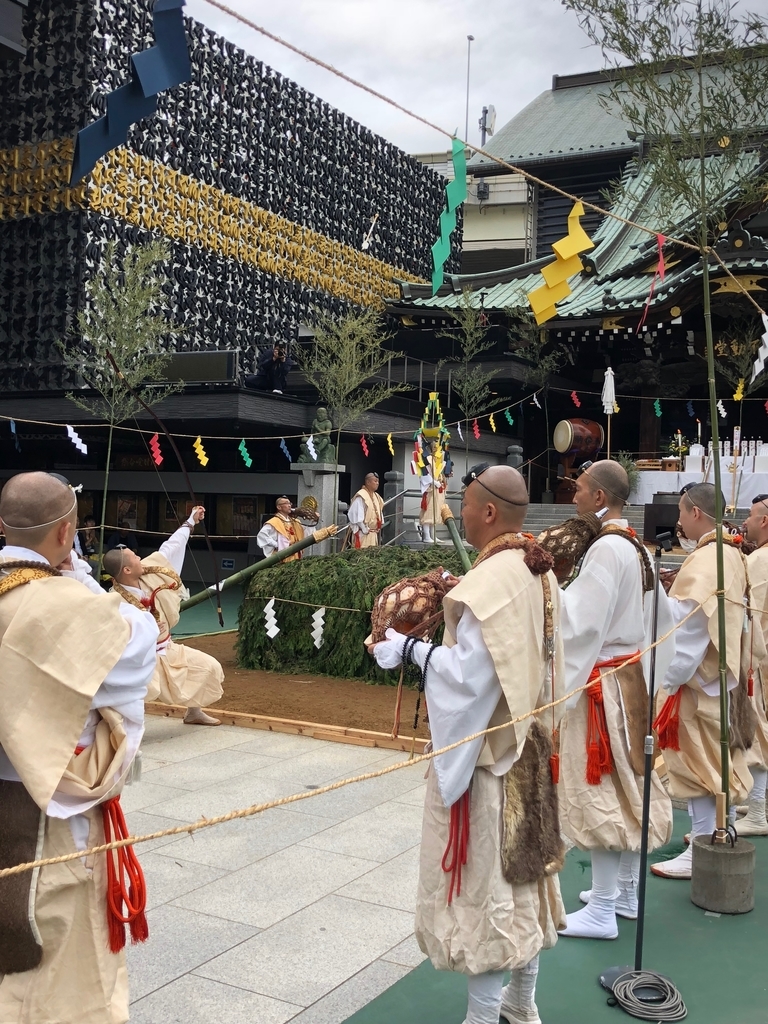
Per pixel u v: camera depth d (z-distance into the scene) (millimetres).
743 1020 3377
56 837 2500
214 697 7523
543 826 2982
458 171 3619
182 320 21484
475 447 23203
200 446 12297
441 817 2977
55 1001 2465
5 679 2416
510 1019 3213
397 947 3809
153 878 4469
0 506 2607
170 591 7223
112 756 2605
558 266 4266
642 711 4039
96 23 19219
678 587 4719
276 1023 3230
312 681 9492
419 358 25734
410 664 3139
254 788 5949
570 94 34188
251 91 23453
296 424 18906
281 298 24531
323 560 10227
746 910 4363
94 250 19578
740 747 4812
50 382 19797
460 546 6734
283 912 4117
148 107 2627
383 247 28812
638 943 3604
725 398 24266
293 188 24984
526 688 2914
